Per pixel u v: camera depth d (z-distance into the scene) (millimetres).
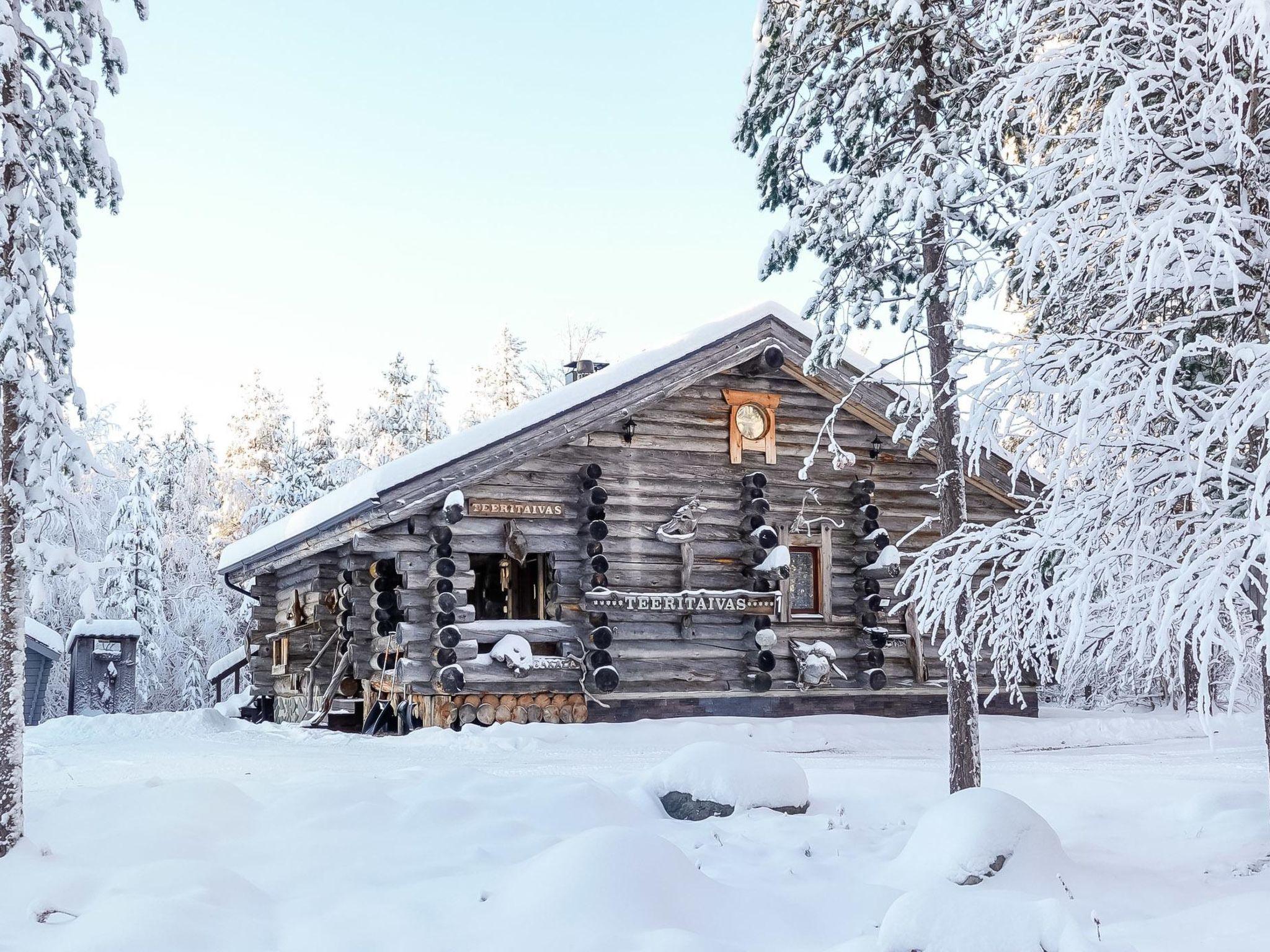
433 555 18812
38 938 6090
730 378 20984
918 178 11242
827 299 12578
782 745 17984
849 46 12789
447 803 8727
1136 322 8359
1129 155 7949
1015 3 9086
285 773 11102
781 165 13258
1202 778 12977
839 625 21469
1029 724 20938
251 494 54562
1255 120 8336
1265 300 8062
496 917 6465
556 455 19594
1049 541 7918
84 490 41625
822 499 21516
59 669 41625
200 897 6566
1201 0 8203
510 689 18688
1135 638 7465
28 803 8820
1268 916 6289
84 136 9070
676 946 5820
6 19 8570
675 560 20109
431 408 57562
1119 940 6246
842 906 7090
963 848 7582
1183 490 7629
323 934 6242
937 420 11367
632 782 10609
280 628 25609
